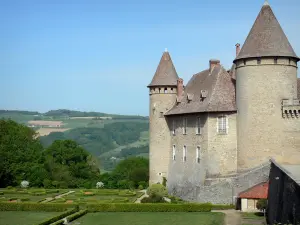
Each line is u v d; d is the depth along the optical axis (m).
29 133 104.94
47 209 50.56
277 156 50.22
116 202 52.53
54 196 63.31
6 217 46.09
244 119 51.75
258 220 41.69
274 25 51.75
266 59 50.62
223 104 54.19
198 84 62.56
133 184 77.12
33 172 83.88
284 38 51.66
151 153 67.25
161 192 53.94
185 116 60.53
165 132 66.38
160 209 49.97
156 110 66.88
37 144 100.94
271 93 50.53
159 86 66.62
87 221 43.78
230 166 53.31
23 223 42.19
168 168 65.62
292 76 51.41
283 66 50.75
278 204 35.34
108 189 73.56
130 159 109.12
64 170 89.69
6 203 51.19
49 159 91.88
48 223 40.38
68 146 99.62
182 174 60.53
